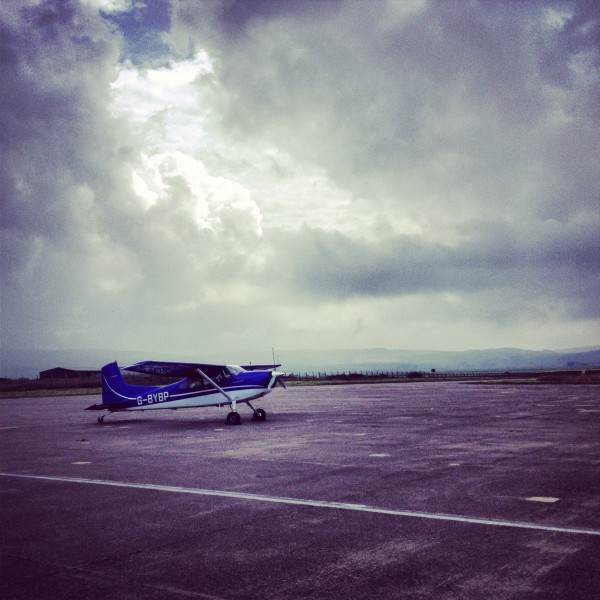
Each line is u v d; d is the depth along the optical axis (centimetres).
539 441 1360
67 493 938
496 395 3338
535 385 4753
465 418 1964
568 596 469
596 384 4741
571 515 708
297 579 525
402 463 1107
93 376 8856
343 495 855
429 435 1527
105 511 807
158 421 2302
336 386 5891
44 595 505
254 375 2097
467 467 1043
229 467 1129
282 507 796
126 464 1214
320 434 1628
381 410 2427
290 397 3734
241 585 516
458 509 750
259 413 2152
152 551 620
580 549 583
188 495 892
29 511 820
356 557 579
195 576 542
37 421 2392
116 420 2400
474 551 585
